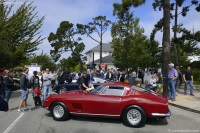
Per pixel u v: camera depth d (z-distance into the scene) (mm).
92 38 49188
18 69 36656
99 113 8977
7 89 11547
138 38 32625
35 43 32531
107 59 67500
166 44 16172
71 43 61406
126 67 33531
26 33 31750
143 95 8820
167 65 16047
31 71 32125
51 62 71188
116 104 8781
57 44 60688
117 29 33125
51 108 9383
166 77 15719
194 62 35156
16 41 30469
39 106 12641
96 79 17688
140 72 27484
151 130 8234
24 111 11188
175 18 23266
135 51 32031
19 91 21891
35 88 12688
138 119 8562
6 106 5434
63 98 9281
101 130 8109
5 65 26422
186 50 40500
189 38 19484
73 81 20234
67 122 9117
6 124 8742
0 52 24750
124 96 8891
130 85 9219
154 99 8656
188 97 15453
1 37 26984
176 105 12938
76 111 9188
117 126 8680
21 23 30609
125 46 33250
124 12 31406
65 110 9250
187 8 21156
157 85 17156
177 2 22766
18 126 8461
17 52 28766
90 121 9328
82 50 62312
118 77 22203
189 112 11477
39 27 33031
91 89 9945
